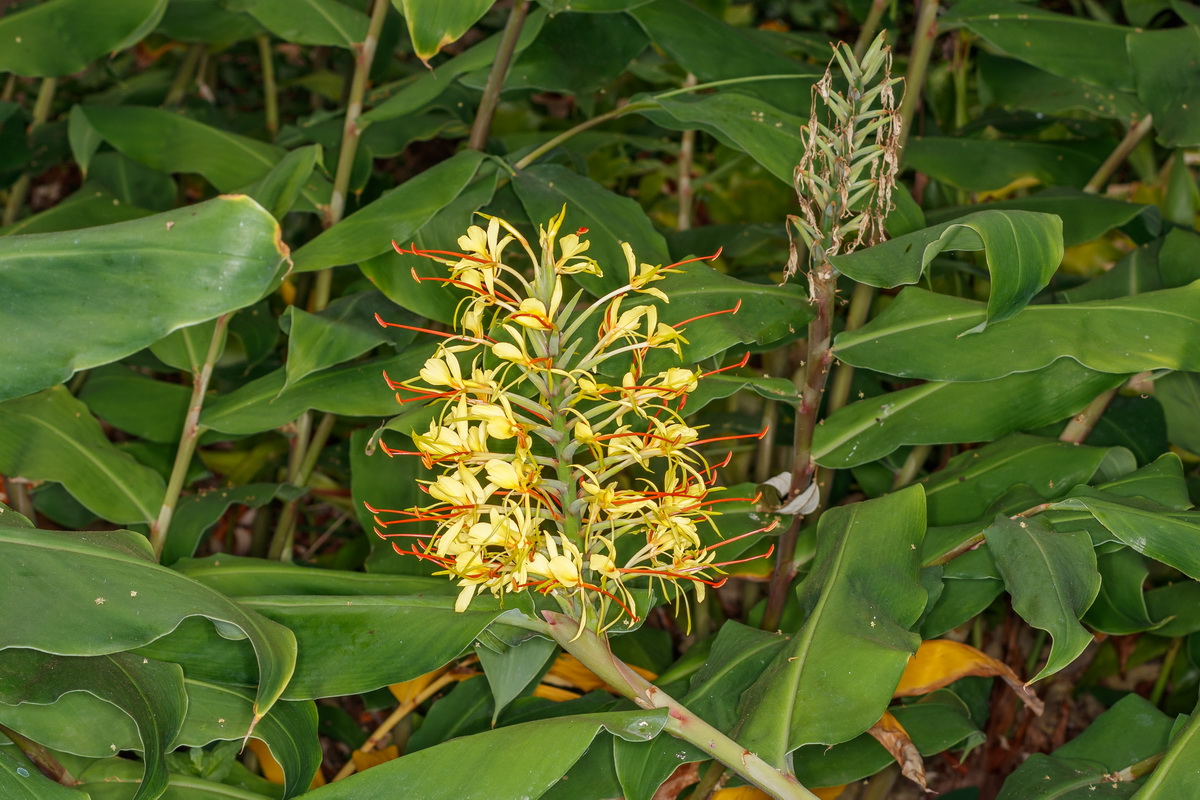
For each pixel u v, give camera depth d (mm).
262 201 1581
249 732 1273
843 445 1537
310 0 1757
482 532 1217
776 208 2324
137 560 1320
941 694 1603
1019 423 1524
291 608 1394
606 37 1817
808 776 1495
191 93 2584
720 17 2264
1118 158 1857
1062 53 1737
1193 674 1770
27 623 1254
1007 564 1391
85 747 1347
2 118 1957
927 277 1633
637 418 1460
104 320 1275
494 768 1285
